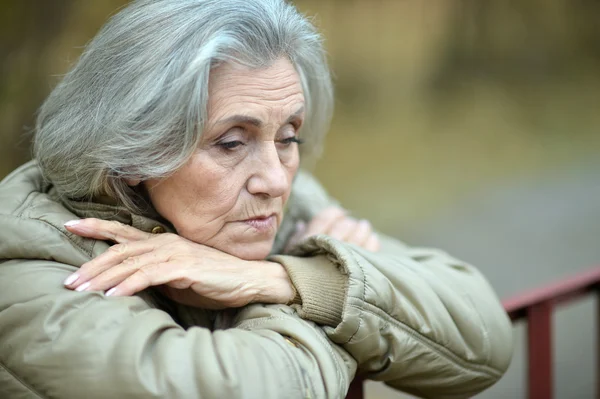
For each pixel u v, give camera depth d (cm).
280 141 176
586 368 520
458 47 1162
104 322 148
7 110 686
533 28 1202
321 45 197
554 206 845
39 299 152
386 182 902
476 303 191
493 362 187
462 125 1062
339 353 168
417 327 174
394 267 179
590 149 1005
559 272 695
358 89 1088
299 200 235
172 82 157
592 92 1155
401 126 1043
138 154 162
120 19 169
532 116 1091
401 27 1117
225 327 182
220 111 162
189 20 160
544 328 246
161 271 162
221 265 169
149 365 144
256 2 167
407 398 500
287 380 149
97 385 142
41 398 146
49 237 163
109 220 177
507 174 934
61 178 174
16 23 692
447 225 800
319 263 178
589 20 1231
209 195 167
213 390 142
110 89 164
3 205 169
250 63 163
